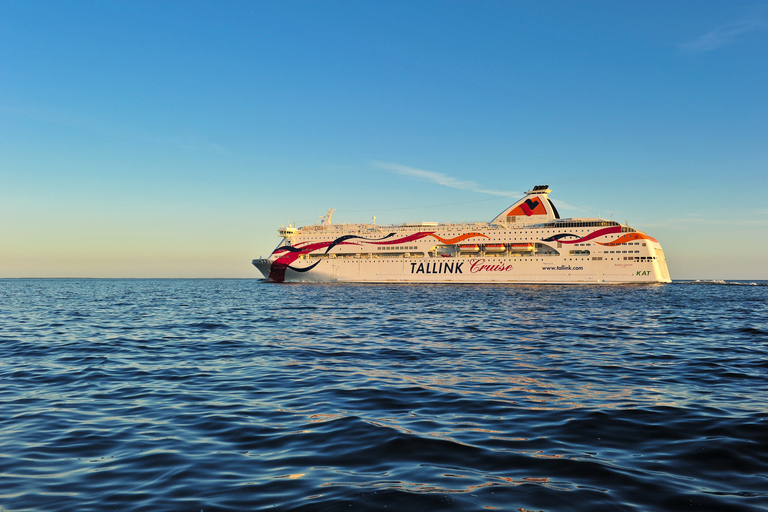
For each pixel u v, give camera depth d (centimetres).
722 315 4088
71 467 801
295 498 668
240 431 995
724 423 1016
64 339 2592
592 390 1366
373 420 1064
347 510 629
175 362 1880
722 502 648
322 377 1570
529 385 1438
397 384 1457
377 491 688
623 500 657
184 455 853
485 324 3275
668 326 3159
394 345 2311
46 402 1268
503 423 1037
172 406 1216
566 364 1794
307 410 1162
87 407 1213
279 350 2164
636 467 777
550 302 5594
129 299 7144
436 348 2212
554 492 682
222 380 1538
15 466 805
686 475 743
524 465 790
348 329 3006
